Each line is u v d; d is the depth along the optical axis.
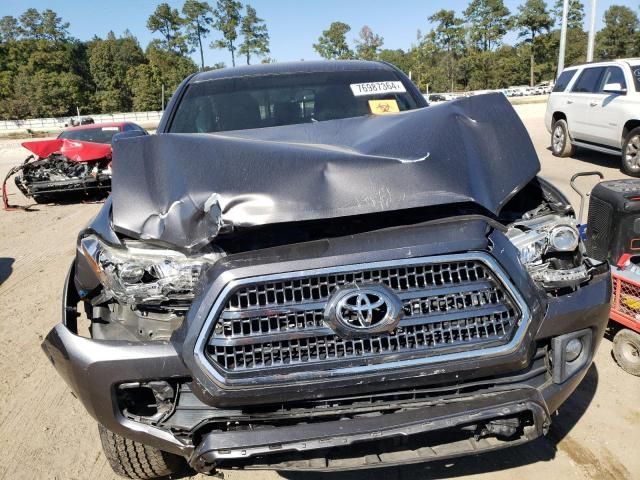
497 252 2.28
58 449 3.34
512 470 2.90
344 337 2.17
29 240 8.50
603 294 2.48
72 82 85.88
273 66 4.40
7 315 5.42
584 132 11.20
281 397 2.17
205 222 2.34
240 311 2.17
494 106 2.88
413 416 2.22
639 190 3.77
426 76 78.44
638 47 86.00
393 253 2.21
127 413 2.38
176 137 2.73
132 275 2.35
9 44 101.44
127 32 118.19
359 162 2.46
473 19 87.12
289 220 2.29
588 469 2.88
